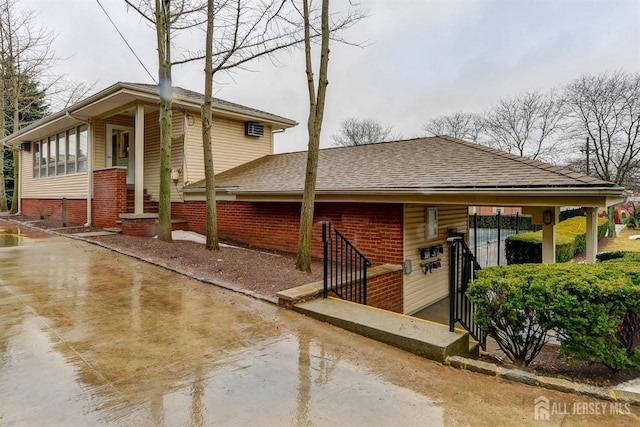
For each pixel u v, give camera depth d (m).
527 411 2.45
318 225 7.80
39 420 2.20
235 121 12.20
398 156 8.34
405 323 3.83
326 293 4.85
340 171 8.08
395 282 6.50
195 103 10.40
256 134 12.59
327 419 2.30
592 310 3.04
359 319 3.94
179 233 9.92
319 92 6.07
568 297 3.10
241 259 6.93
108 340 3.43
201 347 3.35
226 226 9.79
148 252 7.33
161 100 8.23
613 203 4.71
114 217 10.30
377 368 3.07
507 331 3.60
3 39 17.56
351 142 37.69
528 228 18.30
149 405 2.40
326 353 3.34
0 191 19.91
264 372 2.92
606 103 17.31
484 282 3.57
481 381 2.89
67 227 11.20
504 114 24.47
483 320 3.61
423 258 7.24
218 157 11.66
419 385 2.79
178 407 2.39
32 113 21.19
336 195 6.66
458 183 5.28
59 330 3.62
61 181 13.41
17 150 17.39
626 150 16.67
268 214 8.77
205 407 2.40
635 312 3.05
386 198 5.97
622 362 3.04
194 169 11.02
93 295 4.80
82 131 12.22
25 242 8.80
